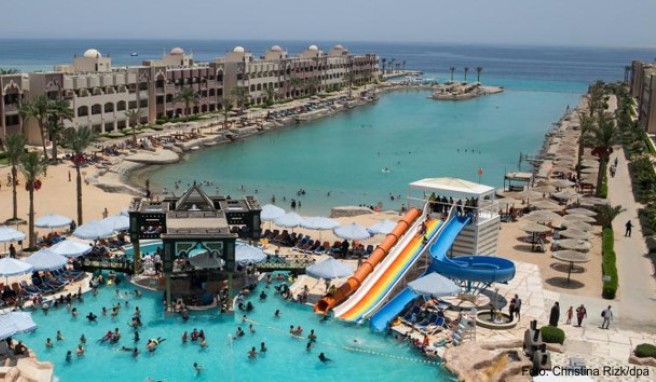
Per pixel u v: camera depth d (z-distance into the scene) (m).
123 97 150.75
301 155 140.50
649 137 144.00
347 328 51.25
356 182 116.06
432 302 55.28
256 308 54.78
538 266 66.12
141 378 43.53
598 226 81.19
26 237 72.06
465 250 62.31
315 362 46.34
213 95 190.38
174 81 170.50
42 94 120.94
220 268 55.34
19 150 74.69
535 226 72.12
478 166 133.50
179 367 45.12
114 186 99.31
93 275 59.34
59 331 48.41
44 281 57.03
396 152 146.88
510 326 50.88
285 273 62.53
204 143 146.12
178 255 52.94
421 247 58.59
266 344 48.69
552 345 47.56
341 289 54.78
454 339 48.56
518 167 133.00
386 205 99.62
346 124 191.75
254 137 163.62
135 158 123.31
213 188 108.44
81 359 45.56
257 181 115.00
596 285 60.88
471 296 55.31
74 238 70.31
